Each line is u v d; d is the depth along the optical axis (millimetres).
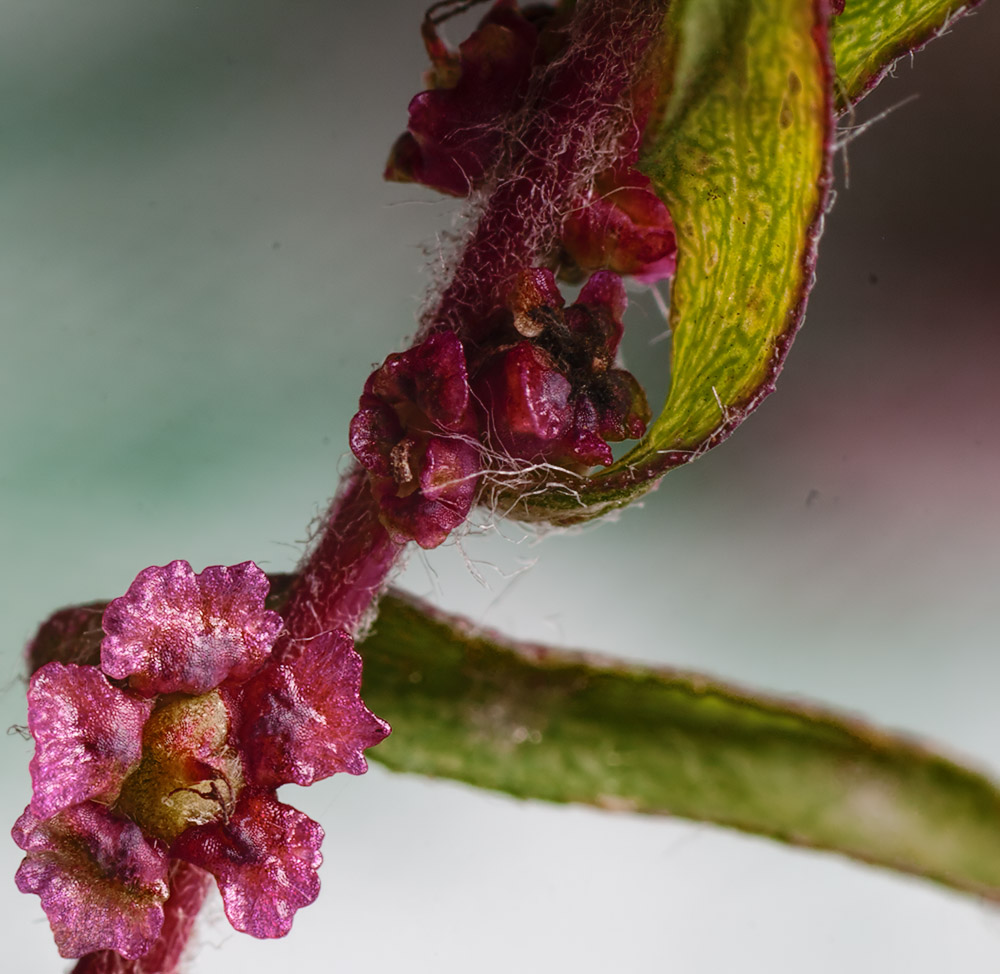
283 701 45
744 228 45
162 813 45
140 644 45
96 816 45
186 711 45
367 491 47
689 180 45
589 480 46
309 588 47
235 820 45
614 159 47
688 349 45
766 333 45
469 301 47
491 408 46
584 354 46
